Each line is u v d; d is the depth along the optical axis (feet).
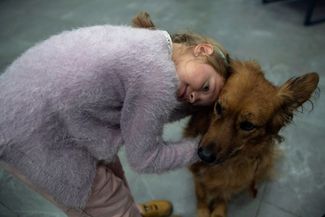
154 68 4.31
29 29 15.10
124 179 6.74
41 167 4.66
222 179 7.07
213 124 5.88
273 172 8.42
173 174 8.82
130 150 4.84
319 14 15.03
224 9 15.70
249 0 16.44
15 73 4.62
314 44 13.12
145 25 5.90
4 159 4.67
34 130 4.45
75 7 16.60
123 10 15.99
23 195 8.46
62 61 4.45
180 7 15.97
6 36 14.70
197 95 5.20
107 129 4.88
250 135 5.83
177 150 5.18
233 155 6.15
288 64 12.13
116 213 5.71
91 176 5.02
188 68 4.96
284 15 15.06
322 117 10.07
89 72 4.35
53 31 14.79
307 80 5.57
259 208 8.09
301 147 9.30
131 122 4.62
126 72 4.32
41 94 4.39
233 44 13.32
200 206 7.95
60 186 4.85
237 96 5.43
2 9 16.90
